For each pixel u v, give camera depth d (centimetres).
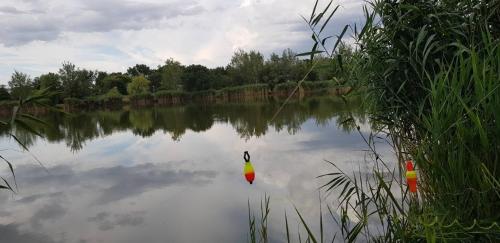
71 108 4709
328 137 1064
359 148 828
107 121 2669
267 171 754
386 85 345
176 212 577
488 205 225
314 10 304
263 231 341
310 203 534
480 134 221
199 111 3091
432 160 267
